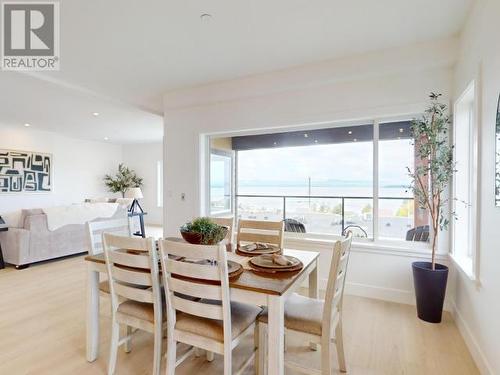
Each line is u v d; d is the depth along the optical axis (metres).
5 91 3.98
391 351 2.18
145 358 2.10
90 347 2.05
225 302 1.53
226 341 1.55
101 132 7.18
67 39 2.66
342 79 3.13
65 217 4.62
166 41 2.71
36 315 2.73
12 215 4.34
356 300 3.09
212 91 3.86
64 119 5.76
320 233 3.59
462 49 2.49
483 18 1.96
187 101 4.05
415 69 2.87
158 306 1.78
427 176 2.80
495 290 1.74
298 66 3.29
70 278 3.76
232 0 2.11
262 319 1.79
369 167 3.30
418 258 2.94
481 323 1.97
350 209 3.43
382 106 3.04
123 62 3.15
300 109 3.42
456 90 2.68
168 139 4.25
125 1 2.12
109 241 1.89
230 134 4.04
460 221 2.69
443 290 2.57
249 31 2.54
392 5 2.18
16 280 3.68
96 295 2.10
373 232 3.23
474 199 2.09
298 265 1.85
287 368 2.00
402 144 3.10
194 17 2.33
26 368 1.97
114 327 1.92
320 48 2.86
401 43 2.77
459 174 2.69
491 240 1.81
